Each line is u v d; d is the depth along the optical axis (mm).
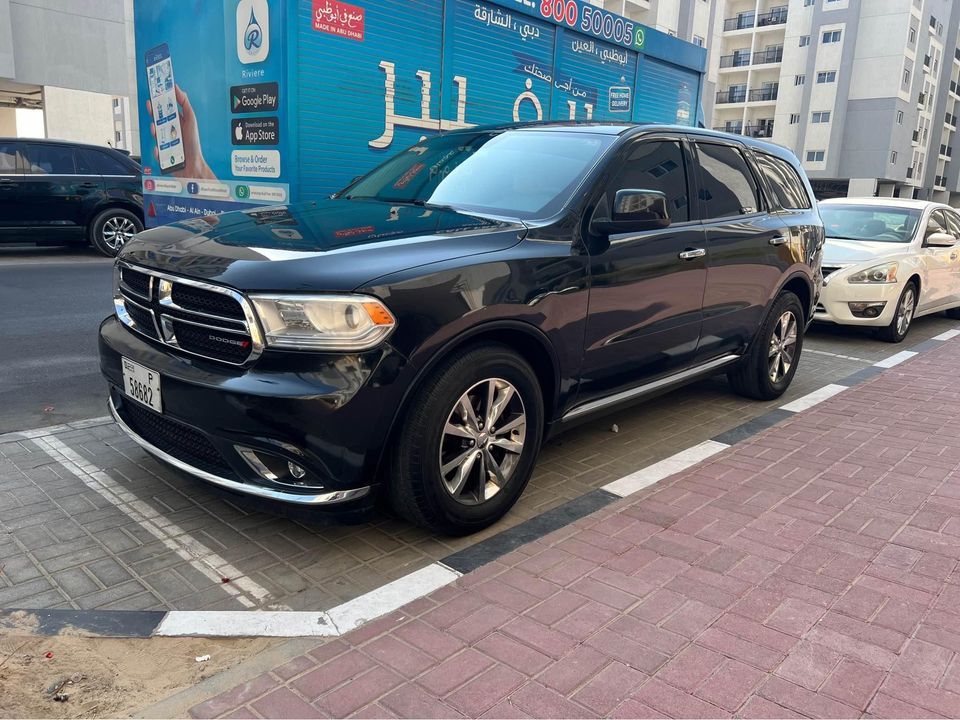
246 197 5941
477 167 4145
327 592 2836
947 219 9664
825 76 48688
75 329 7035
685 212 4422
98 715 2154
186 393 2920
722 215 4738
